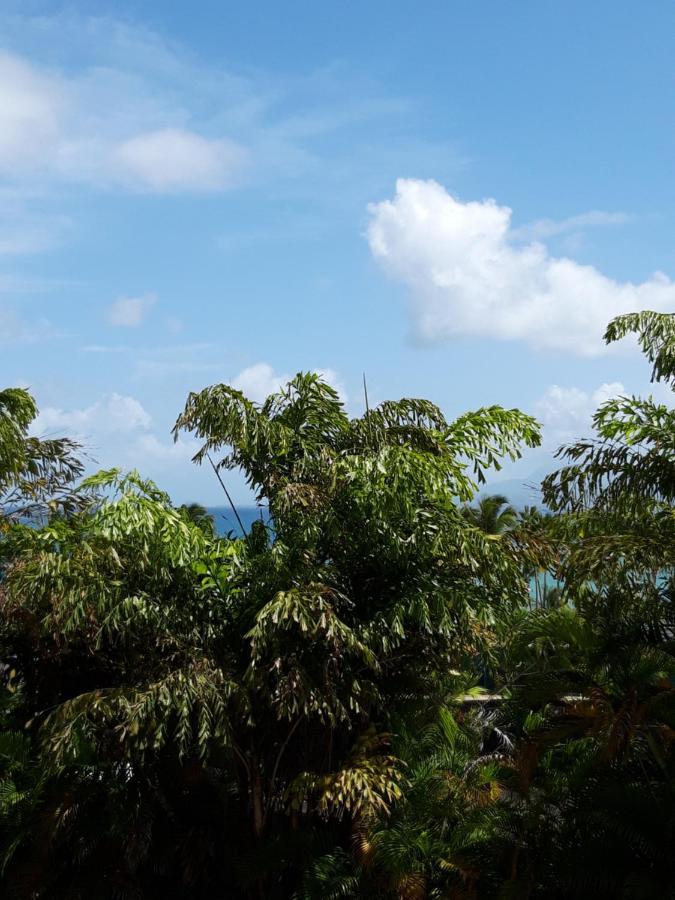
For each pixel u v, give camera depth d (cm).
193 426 839
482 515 3130
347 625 787
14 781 839
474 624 843
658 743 732
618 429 791
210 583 814
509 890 680
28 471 1273
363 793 695
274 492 858
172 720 782
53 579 741
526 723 852
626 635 739
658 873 638
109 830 762
